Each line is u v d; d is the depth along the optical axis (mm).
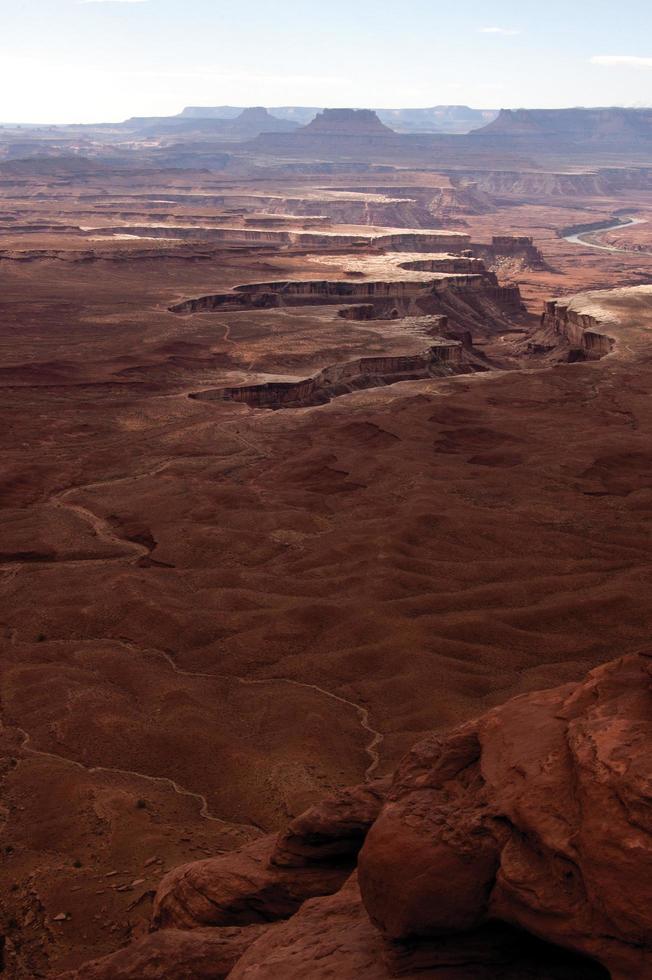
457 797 19328
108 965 21562
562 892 16359
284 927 20625
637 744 17078
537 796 17641
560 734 19203
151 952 21797
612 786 16438
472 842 17828
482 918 17375
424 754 20984
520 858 17109
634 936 15258
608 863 15688
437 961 17703
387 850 18172
